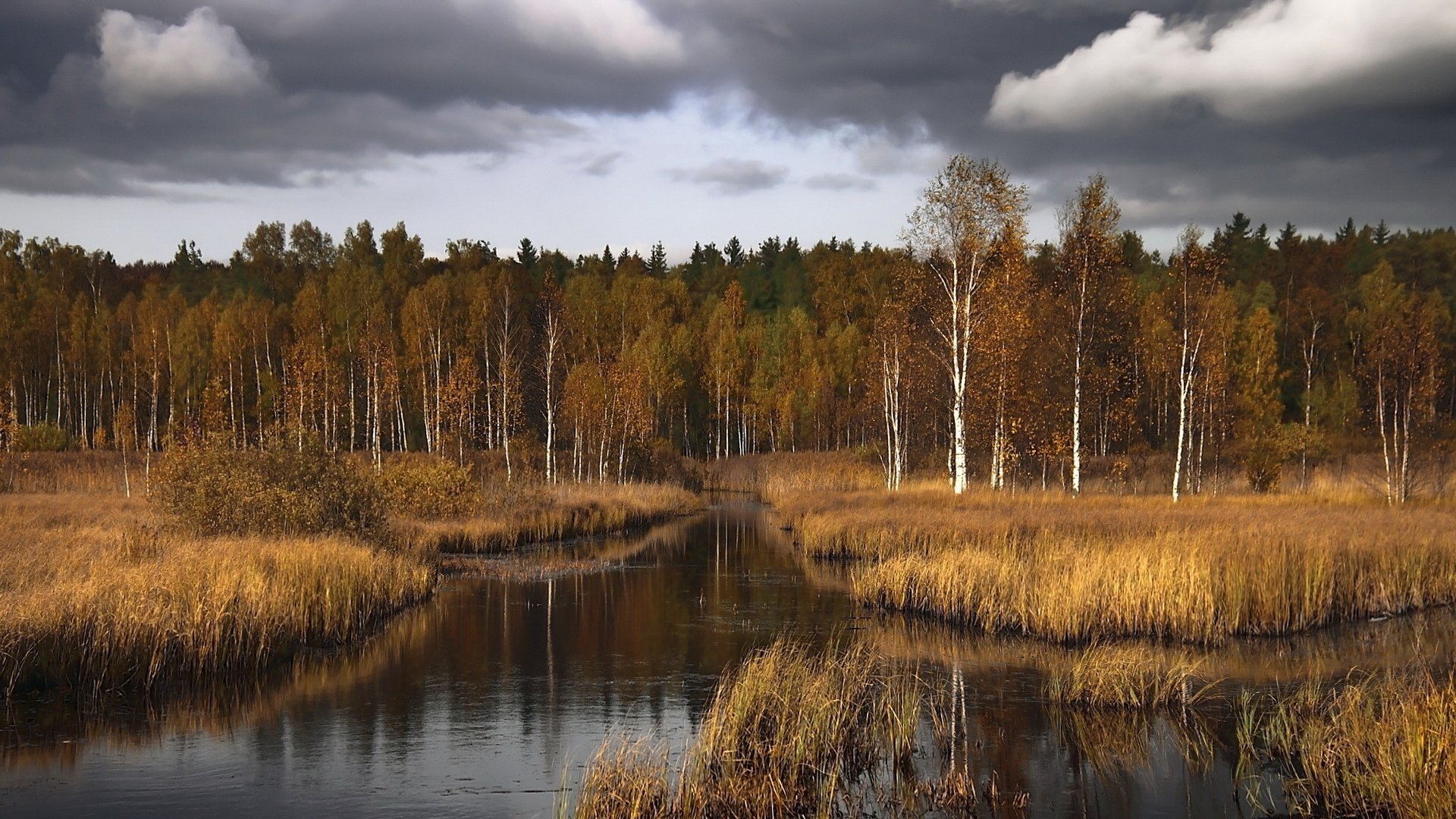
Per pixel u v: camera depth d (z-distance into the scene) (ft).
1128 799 31.99
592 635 58.75
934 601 64.59
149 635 45.88
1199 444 152.35
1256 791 32.65
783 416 246.47
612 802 29.32
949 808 31.27
